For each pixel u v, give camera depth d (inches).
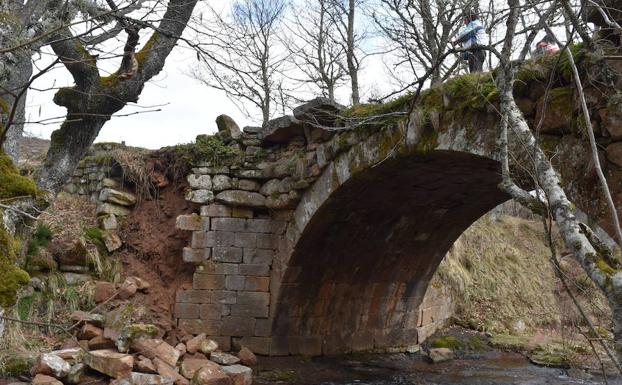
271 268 391.9
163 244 402.6
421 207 396.5
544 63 210.5
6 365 268.5
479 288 602.2
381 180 335.9
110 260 387.2
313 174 354.6
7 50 109.4
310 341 417.7
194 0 199.2
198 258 383.6
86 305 344.8
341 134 331.6
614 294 107.8
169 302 385.1
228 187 389.4
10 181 143.9
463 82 250.8
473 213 421.4
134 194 421.4
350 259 417.1
